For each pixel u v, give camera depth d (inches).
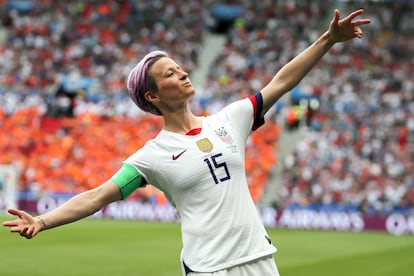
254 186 1374.3
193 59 1793.8
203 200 234.5
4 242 749.9
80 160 1477.6
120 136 1519.4
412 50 1742.1
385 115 1482.5
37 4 1983.3
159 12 1946.4
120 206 1304.1
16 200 1362.0
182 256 238.2
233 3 1978.3
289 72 253.8
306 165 1378.0
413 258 770.8
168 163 237.8
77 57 1780.3
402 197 1272.1
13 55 1790.1
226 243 230.8
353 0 1918.1
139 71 246.7
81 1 1987.0
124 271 655.8
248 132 249.4
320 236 1027.9
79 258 706.2
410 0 1907.0
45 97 1637.6
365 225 1201.4
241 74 1700.3
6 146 1525.6
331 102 1537.9
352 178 1327.5
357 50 1722.4
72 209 233.9
